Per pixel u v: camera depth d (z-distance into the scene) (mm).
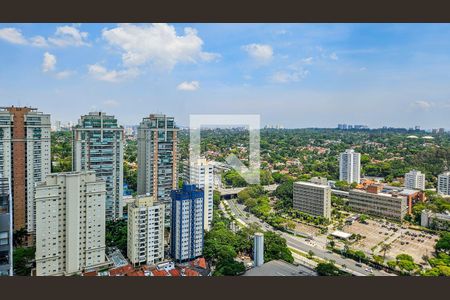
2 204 22250
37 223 32875
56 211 33781
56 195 33656
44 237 33219
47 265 33469
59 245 34188
